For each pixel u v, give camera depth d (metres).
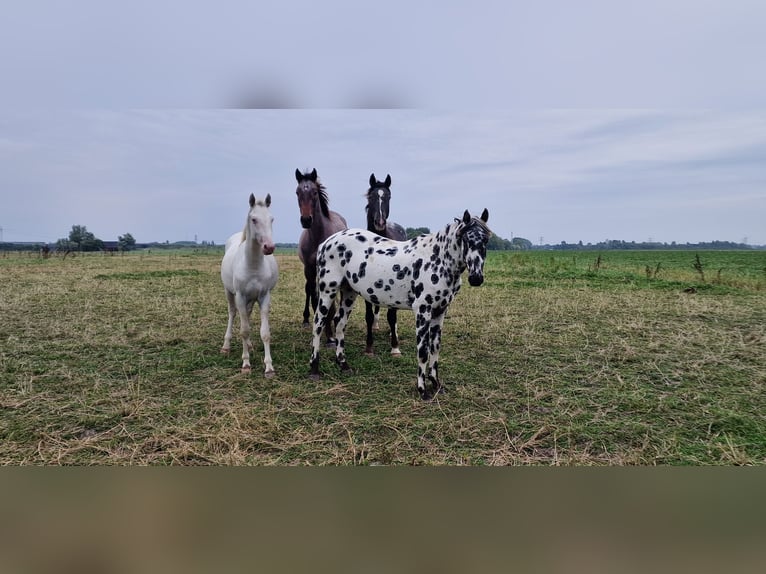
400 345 5.41
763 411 3.59
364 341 5.62
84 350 5.03
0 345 5.12
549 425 3.34
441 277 3.75
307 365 4.66
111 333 5.69
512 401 3.81
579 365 4.67
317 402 3.77
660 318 6.60
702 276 10.25
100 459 2.83
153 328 5.98
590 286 9.53
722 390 4.02
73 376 4.25
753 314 6.79
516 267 13.95
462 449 3.02
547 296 8.27
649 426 3.34
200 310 7.11
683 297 8.06
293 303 7.83
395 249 4.04
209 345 5.30
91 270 12.57
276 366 4.61
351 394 3.94
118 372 4.40
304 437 3.16
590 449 3.03
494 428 3.33
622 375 4.41
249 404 3.69
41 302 7.45
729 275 10.80
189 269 13.15
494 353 5.06
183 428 3.24
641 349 5.16
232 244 5.08
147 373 4.38
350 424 3.37
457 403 3.77
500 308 7.26
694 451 2.96
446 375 4.41
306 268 5.48
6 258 17.48
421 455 2.93
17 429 3.20
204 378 4.28
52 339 5.43
